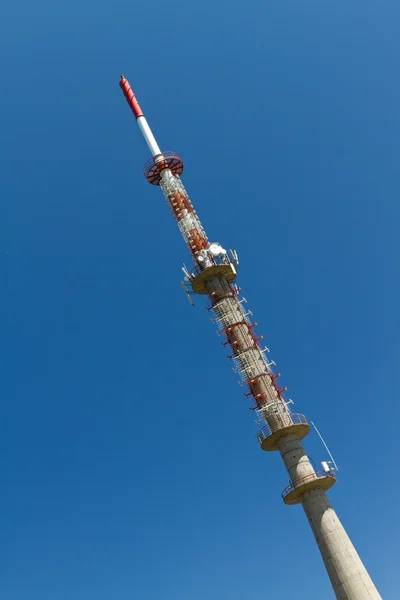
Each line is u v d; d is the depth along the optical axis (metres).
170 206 73.94
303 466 51.59
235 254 67.06
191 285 65.75
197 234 69.38
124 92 90.19
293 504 52.50
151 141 81.44
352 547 47.25
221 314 62.44
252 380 57.41
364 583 44.75
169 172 76.88
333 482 51.31
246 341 60.12
